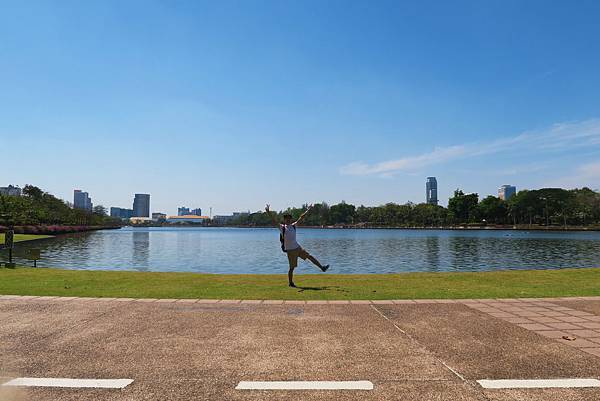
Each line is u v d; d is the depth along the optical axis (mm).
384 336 5953
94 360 4883
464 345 5531
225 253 41531
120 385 4137
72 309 7672
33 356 5023
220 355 5090
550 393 3967
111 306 7941
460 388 4086
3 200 70250
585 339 5816
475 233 108812
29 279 11961
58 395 3893
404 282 11797
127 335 5953
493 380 4293
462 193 149750
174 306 7961
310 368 4648
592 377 4387
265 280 12258
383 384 4188
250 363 4809
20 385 4129
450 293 9648
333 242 63719
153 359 4926
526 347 5445
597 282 11805
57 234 76875
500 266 27469
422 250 44281
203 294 9422
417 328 6402
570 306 8078
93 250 42469
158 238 85250
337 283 11578
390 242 62906
